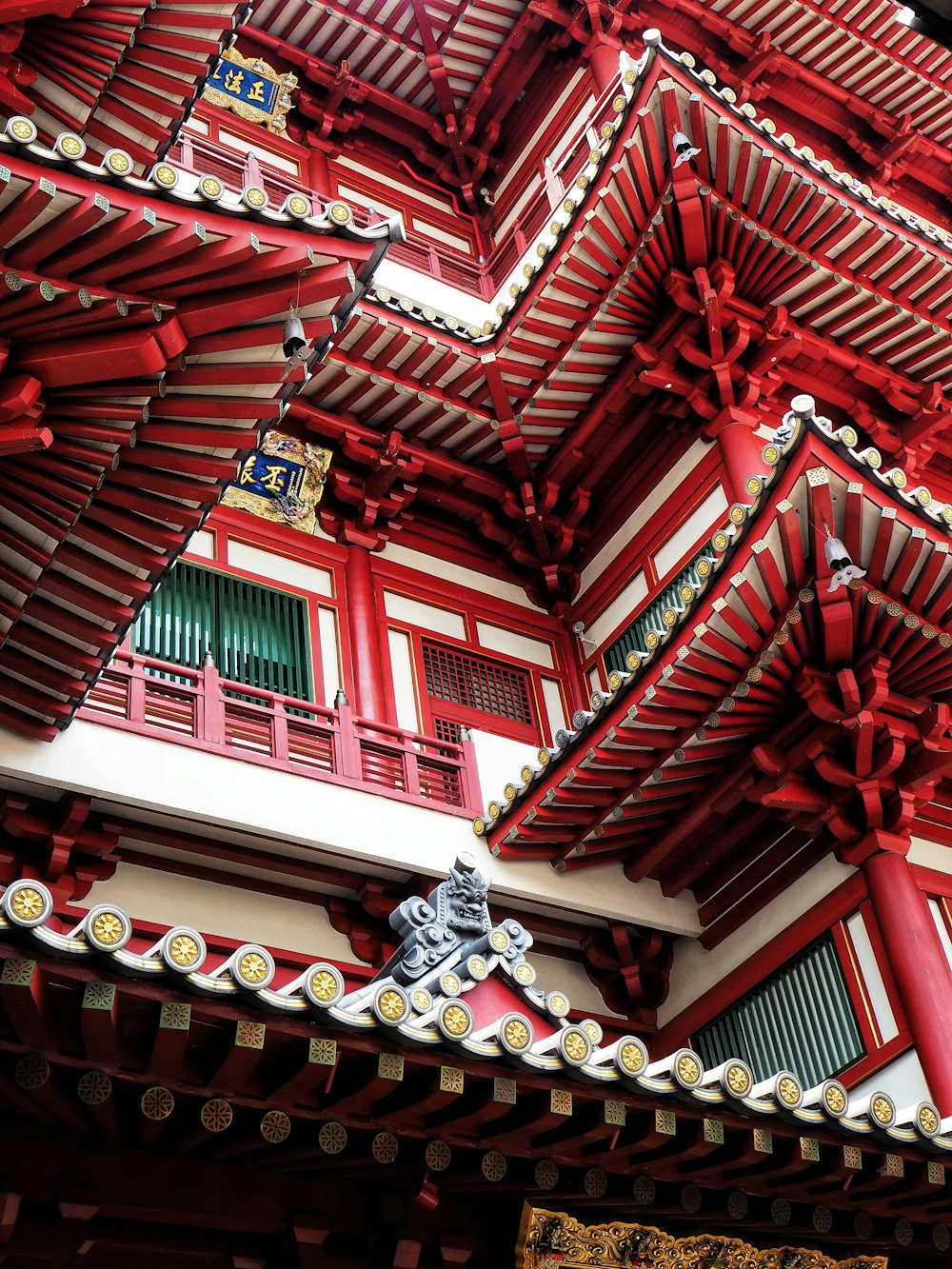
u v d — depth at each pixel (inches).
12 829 515.8
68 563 454.6
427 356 732.7
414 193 937.5
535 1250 324.5
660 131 663.8
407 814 603.2
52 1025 253.9
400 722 692.7
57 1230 269.7
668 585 724.0
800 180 672.4
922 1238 375.6
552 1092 295.6
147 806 534.3
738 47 889.5
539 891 610.2
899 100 920.9
